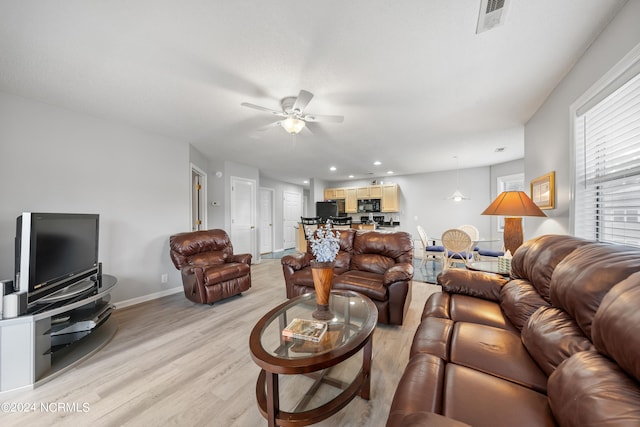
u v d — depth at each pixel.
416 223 6.48
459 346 1.21
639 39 1.25
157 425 1.29
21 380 1.53
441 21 1.42
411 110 2.62
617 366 0.73
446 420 0.69
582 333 0.98
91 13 1.35
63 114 2.54
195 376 1.68
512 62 1.82
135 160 3.10
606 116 1.61
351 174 6.66
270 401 1.13
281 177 7.11
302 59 1.76
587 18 1.42
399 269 2.41
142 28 1.47
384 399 1.46
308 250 3.43
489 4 1.31
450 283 2.01
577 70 1.81
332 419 1.31
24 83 2.07
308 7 1.32
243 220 5.38
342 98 2.35
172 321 2.54
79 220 2.16
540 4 1.32
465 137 3.52
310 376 1.66
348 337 1.38
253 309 2.87
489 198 5.56
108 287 2.20
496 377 1.00
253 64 1.82
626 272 0.89
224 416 1.35
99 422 1.31
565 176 2.03
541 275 1.41
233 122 2.94
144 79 2.02
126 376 1.68
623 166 1.51
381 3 1.30
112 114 2.70
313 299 1.96
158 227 3.34
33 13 1.34
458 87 2.16
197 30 1.49
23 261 1.63
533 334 1.17
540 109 2.53
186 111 2.62
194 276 2.90
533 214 2.16
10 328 1.52
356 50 1.67
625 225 1.53
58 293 1.91
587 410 0.65
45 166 2.43
